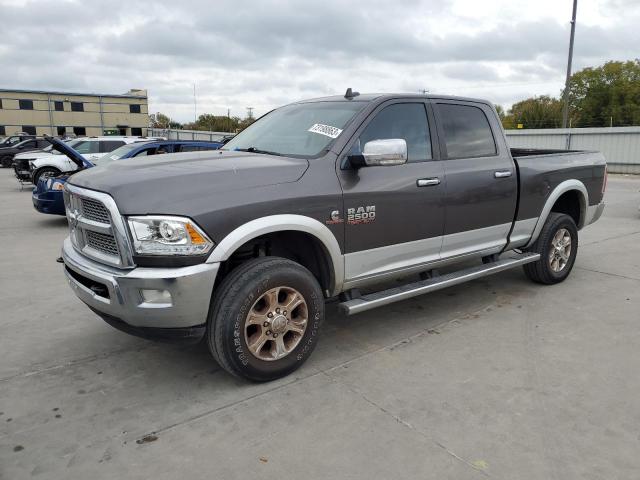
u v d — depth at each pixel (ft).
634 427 9.64
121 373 11.94
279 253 12.63
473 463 8.61
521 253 17.87
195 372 11.97
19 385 11.35
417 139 13.93
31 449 9.05
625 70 201.87
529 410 10.25
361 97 13.78
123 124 234.17
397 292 13.34
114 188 10.09
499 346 13.37
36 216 36.47
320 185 11.59
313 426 9.72
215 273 10.07
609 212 37.42
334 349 13.23
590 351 13.04
